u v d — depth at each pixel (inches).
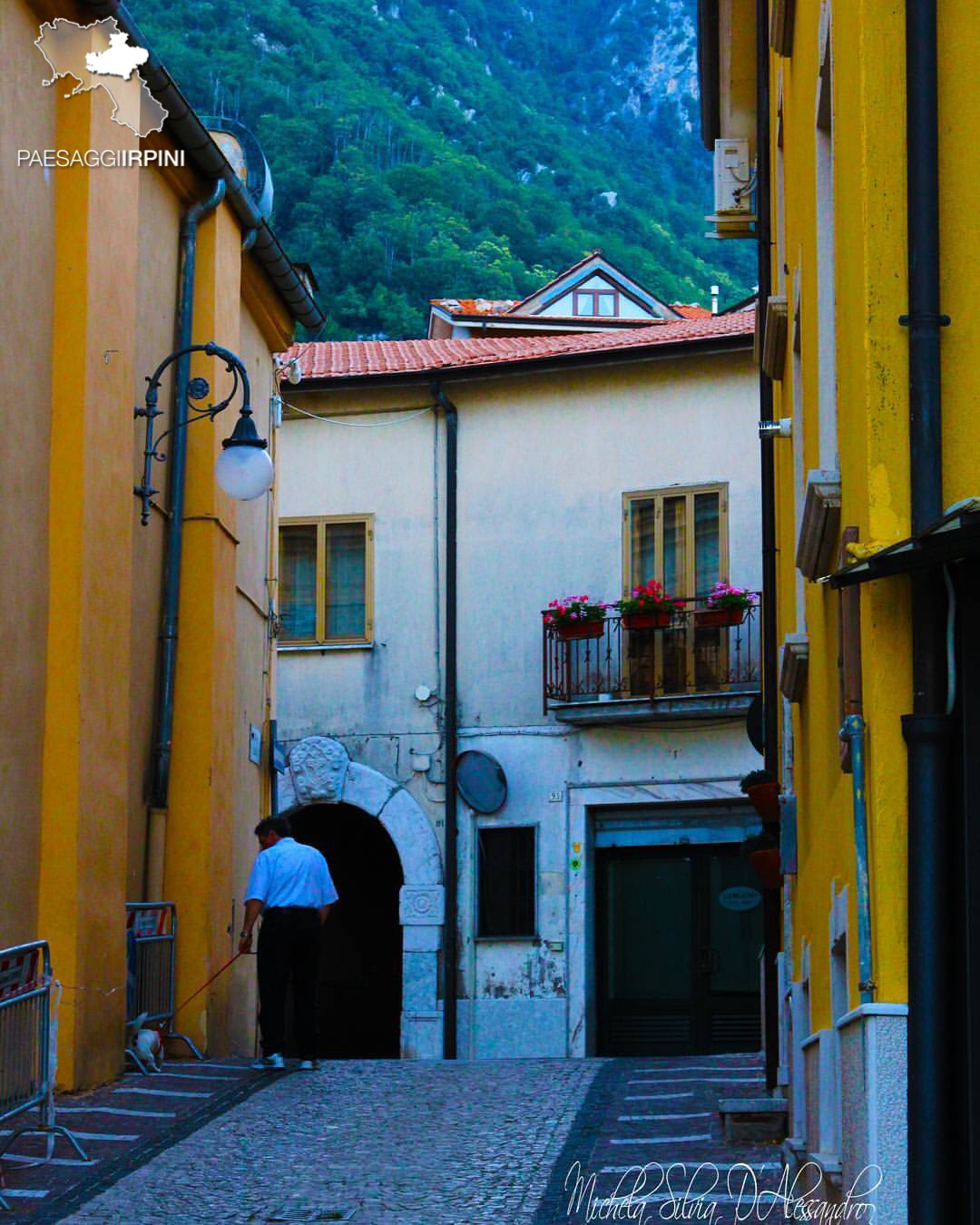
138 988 580.4
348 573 1085.1
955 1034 229.9
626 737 1023.6
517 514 1063.0
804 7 381.1
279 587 1090.1
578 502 1054.4
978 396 246.5
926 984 230.2
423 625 1067.9
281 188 2158.0
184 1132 462.3
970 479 244.2
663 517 1037.2
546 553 1054.4
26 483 498.9
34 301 507.8
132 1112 486.6
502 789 1035.9
